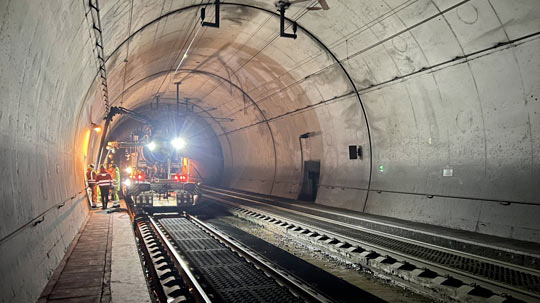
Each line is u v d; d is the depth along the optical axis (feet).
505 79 25.23
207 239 33.86
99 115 42.37
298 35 37.01
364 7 29.04
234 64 50.80
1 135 10.71
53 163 19.01
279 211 45.83
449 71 28.55
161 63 45.93
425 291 20.29
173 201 68.18
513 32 23.17
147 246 30.71
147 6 24.68
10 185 11.59
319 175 51.72
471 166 28.94
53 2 11.88
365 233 31.53
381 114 37.60
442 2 24.82
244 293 19.58
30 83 12.60
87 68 21.97
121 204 50.01
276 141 63.05
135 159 63.05
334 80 40.78
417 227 29.89
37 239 14.67
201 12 31.73
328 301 17.19
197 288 19.21
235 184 81.10
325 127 47.80
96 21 18.07
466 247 24.40
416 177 34.35
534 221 23.88
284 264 26.99
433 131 32.35
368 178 40.83
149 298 13.83
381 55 32.94
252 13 34.58
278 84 49.98
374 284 22.43
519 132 25.20
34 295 12.89
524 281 17.67
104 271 17.22
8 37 9.66
